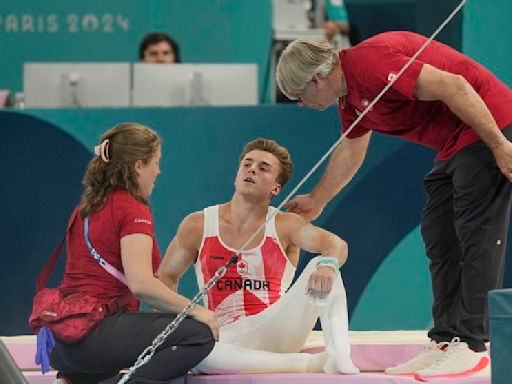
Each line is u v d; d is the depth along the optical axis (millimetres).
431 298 13008
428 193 10266
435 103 9742
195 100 15977
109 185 9359
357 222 12938
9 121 12953
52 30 21469
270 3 21562
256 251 10312
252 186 10250
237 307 10312
